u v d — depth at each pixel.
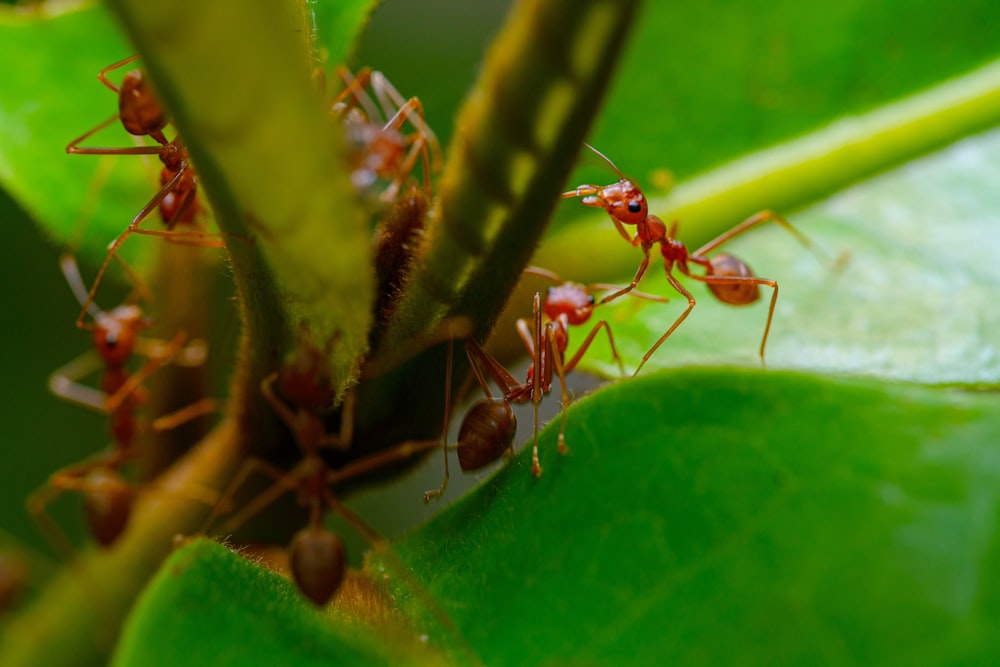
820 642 0.06
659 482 0.06
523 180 0.07
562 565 0.07
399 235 0.07
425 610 0.07
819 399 0.06
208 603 0.07
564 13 0.06
